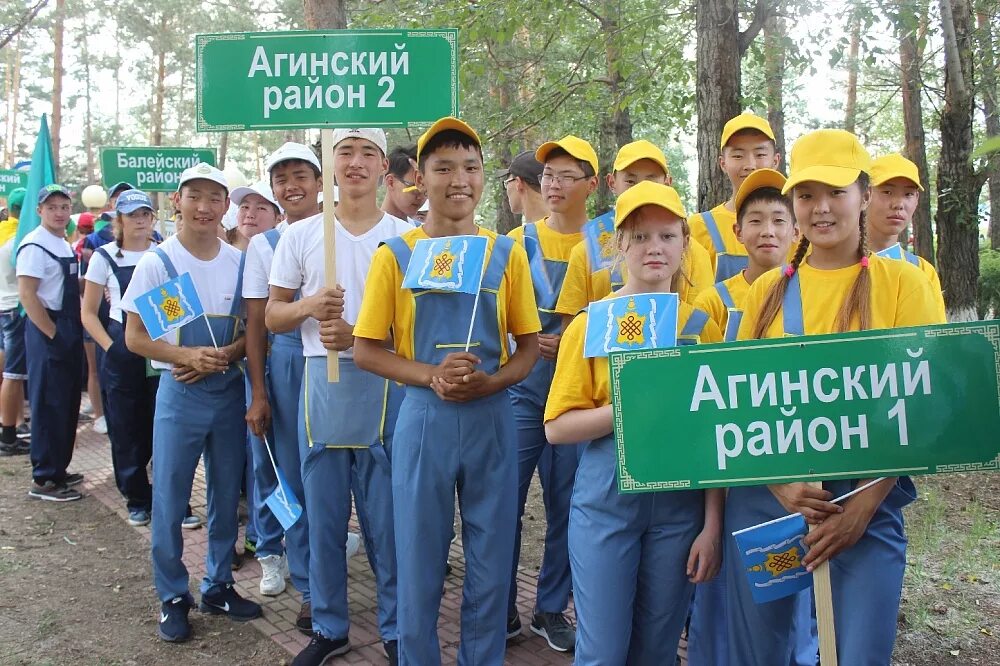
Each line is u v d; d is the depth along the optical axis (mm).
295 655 3854
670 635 2686
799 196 2445
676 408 2219
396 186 4887
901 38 8195
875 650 2291
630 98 9766
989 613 4074
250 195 5508
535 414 3920
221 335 4211
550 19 10281
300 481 4125
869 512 2240
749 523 2484
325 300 3445
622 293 2807
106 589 4688
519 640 3955
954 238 8023
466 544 3152
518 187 4652
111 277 5891
